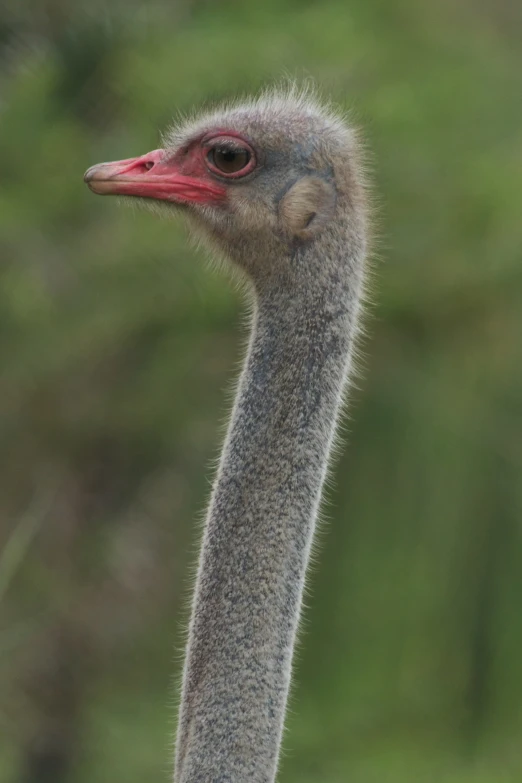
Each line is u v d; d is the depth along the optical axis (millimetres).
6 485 22672
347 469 21141
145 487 23203
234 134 10375
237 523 9766
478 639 21266
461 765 21188
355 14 21344
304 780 21047
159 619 23031
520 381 20906
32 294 21344
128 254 20812
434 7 21875
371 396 20953
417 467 20969
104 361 22281
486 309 20812
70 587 22281
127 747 21797
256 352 10086
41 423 22484
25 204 21531
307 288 10102
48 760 21750
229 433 9992
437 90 20891
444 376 21031
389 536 21125
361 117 14375
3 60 23000
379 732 21609
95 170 10766
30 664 21953
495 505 20953
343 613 21375
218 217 10453
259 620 9594
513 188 20391
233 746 9461
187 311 21125
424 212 20625
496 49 21969
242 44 20500
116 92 21500
